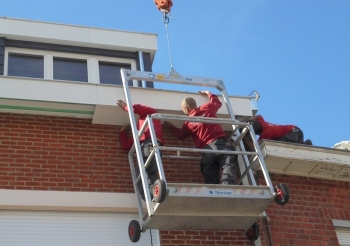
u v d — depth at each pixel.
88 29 10.24
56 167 8.13
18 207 7.63
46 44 9.95
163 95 8.93
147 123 7.47
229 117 9.16
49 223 7.70
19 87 8.26
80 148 8.45
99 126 8.78
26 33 9.79
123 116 8.74
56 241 7.60
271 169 9.13
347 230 9.14
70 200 7.85
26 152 8.14
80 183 8.09
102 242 7.77
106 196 8.02
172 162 8.77
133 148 8.37
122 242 7.84
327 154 9.29
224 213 7.35
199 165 8.89
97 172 8.28
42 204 7.69
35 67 9.77
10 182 7.79
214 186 7.03
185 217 7.23
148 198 7.14
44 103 8.38
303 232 8.71
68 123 8.64
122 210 8.05
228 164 7.61
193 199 6.95
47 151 8.25
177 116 7.58
